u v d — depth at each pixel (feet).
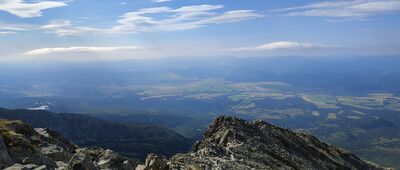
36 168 134.82
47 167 149.59
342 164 452.35
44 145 195.62
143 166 188.96
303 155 415.85
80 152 209.36
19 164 139.74
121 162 195.52
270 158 334.03
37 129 237.25
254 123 458.50
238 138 366.02
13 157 153.58
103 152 208.44
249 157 312.71
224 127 395.14
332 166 424.05
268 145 383.04
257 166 289.74
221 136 374.02
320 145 499.10
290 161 352.28
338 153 506.07
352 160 506.07
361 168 490.49
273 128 462.60
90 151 213.05
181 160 239.30
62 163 166.30
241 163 282.36
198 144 328.90
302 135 517.96
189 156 263.70
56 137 236.22
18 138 164.66
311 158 417.69
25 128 203.82
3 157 146.00
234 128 392.88
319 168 385.09
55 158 178.40
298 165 353.51
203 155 284.61
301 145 449.06
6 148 154.10
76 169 144.66
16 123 202.59
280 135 441.68
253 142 366.63
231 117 424.46
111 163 189.37
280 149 387.75
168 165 195.93
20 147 160.45
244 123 424.05
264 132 425.69
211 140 375.04
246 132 396.78
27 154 158.20
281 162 339.57
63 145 219.41
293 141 446.19
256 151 340.39
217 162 260.01
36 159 153.28
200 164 237.86
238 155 307.99
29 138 196.85
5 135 164.96
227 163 265.34
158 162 190.29
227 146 344.28
